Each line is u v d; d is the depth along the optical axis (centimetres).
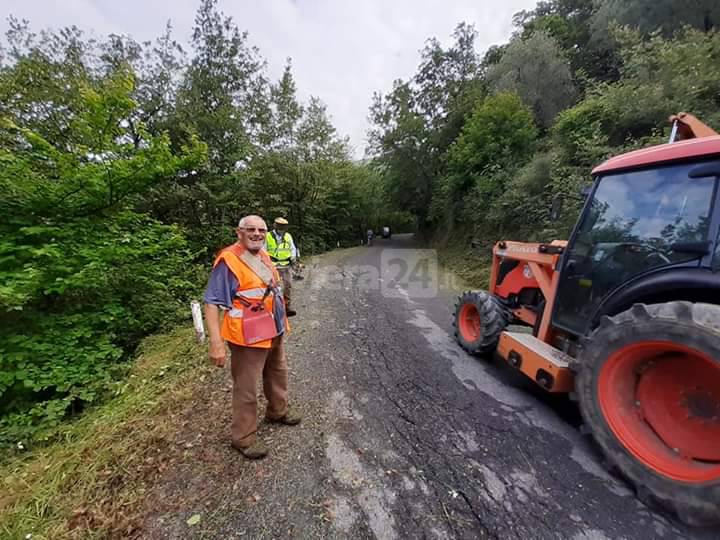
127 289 473
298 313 517
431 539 134
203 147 480
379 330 432
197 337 398
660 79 573
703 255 155
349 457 187
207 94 1049
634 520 141
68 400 289
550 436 206
